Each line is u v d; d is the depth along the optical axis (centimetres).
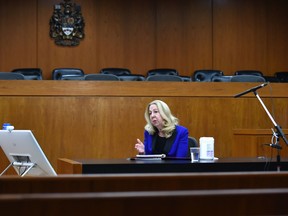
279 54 1380
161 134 582
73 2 1296
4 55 1265
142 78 1043
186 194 239
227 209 279
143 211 263
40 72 1157
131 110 844
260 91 880
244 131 798
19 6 1273
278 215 286
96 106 835
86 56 1299
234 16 1367
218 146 866
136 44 1328
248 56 1370
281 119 885
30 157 473
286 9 1388
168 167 492
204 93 866
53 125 825
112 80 917
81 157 829
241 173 321
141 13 1333
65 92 830
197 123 862
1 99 815
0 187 301
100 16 1309
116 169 486
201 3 1358
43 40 1280
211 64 1356
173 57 1344
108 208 260
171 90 857
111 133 838
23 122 820
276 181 322
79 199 232
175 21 1347
